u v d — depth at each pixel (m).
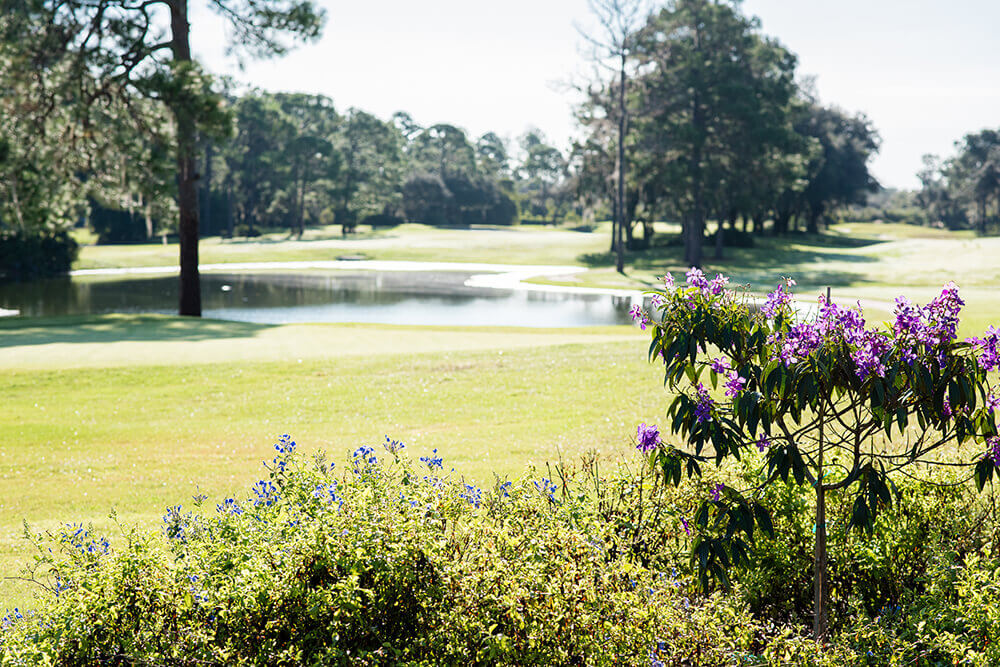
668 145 53.44
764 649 3.94
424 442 10.44
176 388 14.60
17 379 15.16
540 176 133.88
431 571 3.54
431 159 128.62
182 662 3.22
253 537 3.88
